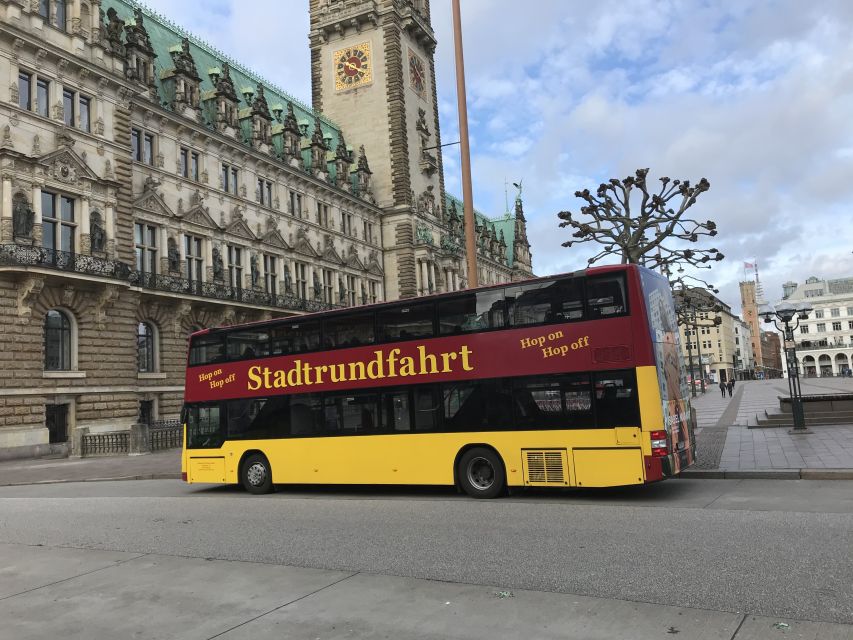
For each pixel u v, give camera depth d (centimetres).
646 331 1513
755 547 984
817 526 1111
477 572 921
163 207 4497
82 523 1497
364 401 1823
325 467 1858
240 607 809
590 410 1538
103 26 4131
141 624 763
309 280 6159
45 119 3619
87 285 3725
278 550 1120
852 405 3025
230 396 2058
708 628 673
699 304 5900
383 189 7675
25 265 3331
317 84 8100
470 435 1666
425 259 7644
